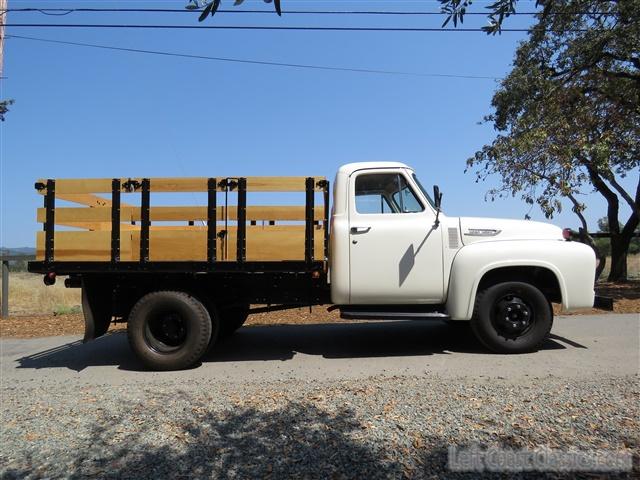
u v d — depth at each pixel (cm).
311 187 651
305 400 489
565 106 1301
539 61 1520
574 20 1252
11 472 351
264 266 652
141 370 671
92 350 821
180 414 460
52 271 662
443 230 679
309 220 652
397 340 809
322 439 389
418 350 729
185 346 657
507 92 1608
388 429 404
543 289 696
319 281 704
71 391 562
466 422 413
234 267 653
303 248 653
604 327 858
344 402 476
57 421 451
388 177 688
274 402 486
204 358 724
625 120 1260
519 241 681
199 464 355
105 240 662
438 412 439
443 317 672
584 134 1212
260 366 666
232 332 859
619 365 603
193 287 685
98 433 417
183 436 405
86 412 475
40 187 664
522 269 695
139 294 696
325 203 653
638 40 1209
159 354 661
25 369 698
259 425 424
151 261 657
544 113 1298
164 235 656
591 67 1291
